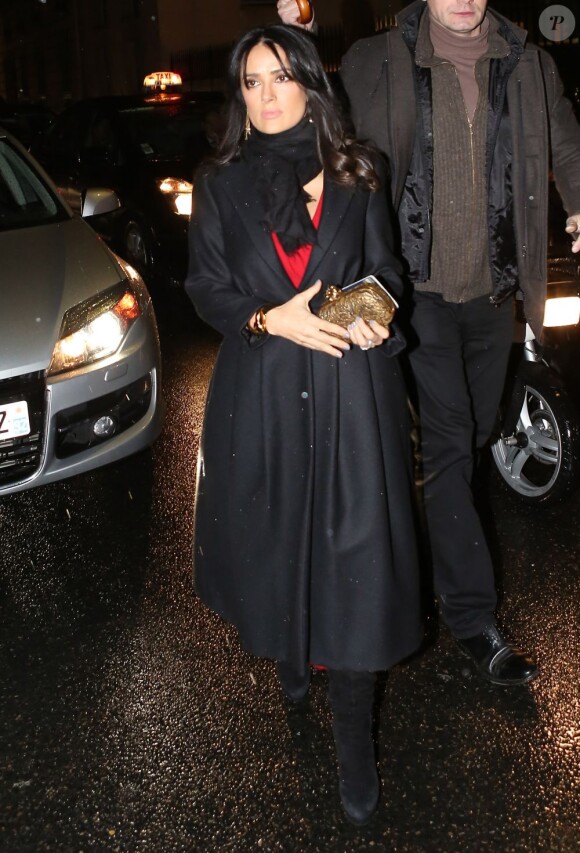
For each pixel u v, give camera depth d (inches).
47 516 177.2
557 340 167.9
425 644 134.8
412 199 116.9
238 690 127.3
